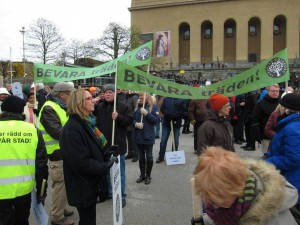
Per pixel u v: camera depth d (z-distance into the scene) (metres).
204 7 60.62
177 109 8.52
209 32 62.84
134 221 4.84
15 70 53.69
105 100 5.50
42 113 4.47
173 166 8.19
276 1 56.59
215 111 4.30
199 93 5.82
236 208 1.75
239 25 58.91
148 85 5.64
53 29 51.06
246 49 58.56
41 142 3.60
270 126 5.33
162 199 5.77
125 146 5.53
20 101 3.57
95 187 3.54
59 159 4.49
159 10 63.44
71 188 3.46
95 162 3.41
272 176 1.83
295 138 3.28
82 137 3.41
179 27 63.03
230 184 1.68
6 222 3.40
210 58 62.72
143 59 6.38
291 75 33.84
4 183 3.33
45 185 3.63
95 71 6.57
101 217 5.00
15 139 3.41
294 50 55.75
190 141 11.89
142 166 6.80
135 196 5.94
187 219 4.90
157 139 12.44
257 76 5.58
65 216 5.04
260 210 1.72
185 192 6.14
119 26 52.09
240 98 10.38
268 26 57.31
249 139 10.00
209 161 1.77
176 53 62.50
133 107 9.15
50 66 6.69
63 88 4.59
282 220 1.83
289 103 3.49
